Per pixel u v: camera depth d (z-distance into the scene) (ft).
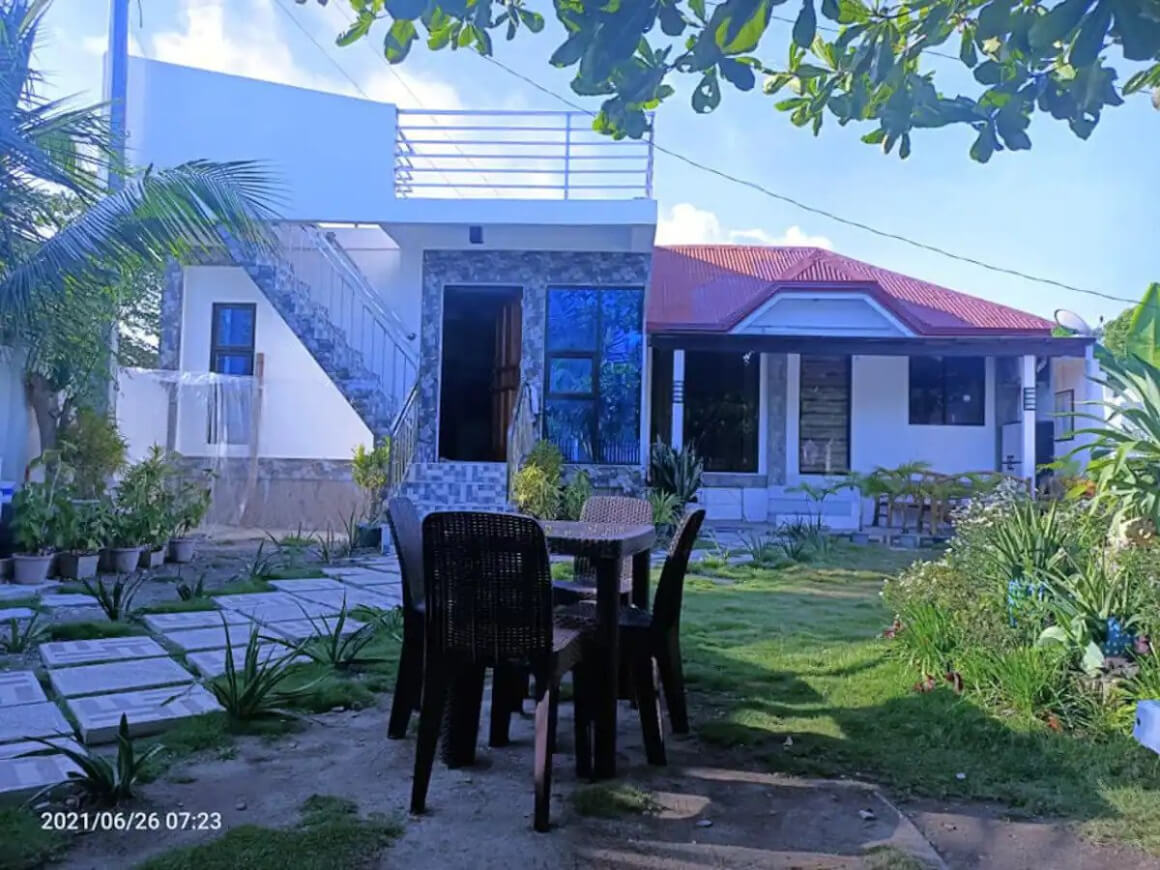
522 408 37.52
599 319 41.47
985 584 17.39
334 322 42.83
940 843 9.33
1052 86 8.03
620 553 11.27
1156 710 11.55
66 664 15.39
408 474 37.11
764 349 43.27
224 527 42.16
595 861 8.73
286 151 38.47
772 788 10.75
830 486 47.09
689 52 7.52
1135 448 17.01
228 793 10.21
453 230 39.75
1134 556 15.60
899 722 13.09
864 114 8.93
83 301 25.90
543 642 9.74
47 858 8.47
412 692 12.28
